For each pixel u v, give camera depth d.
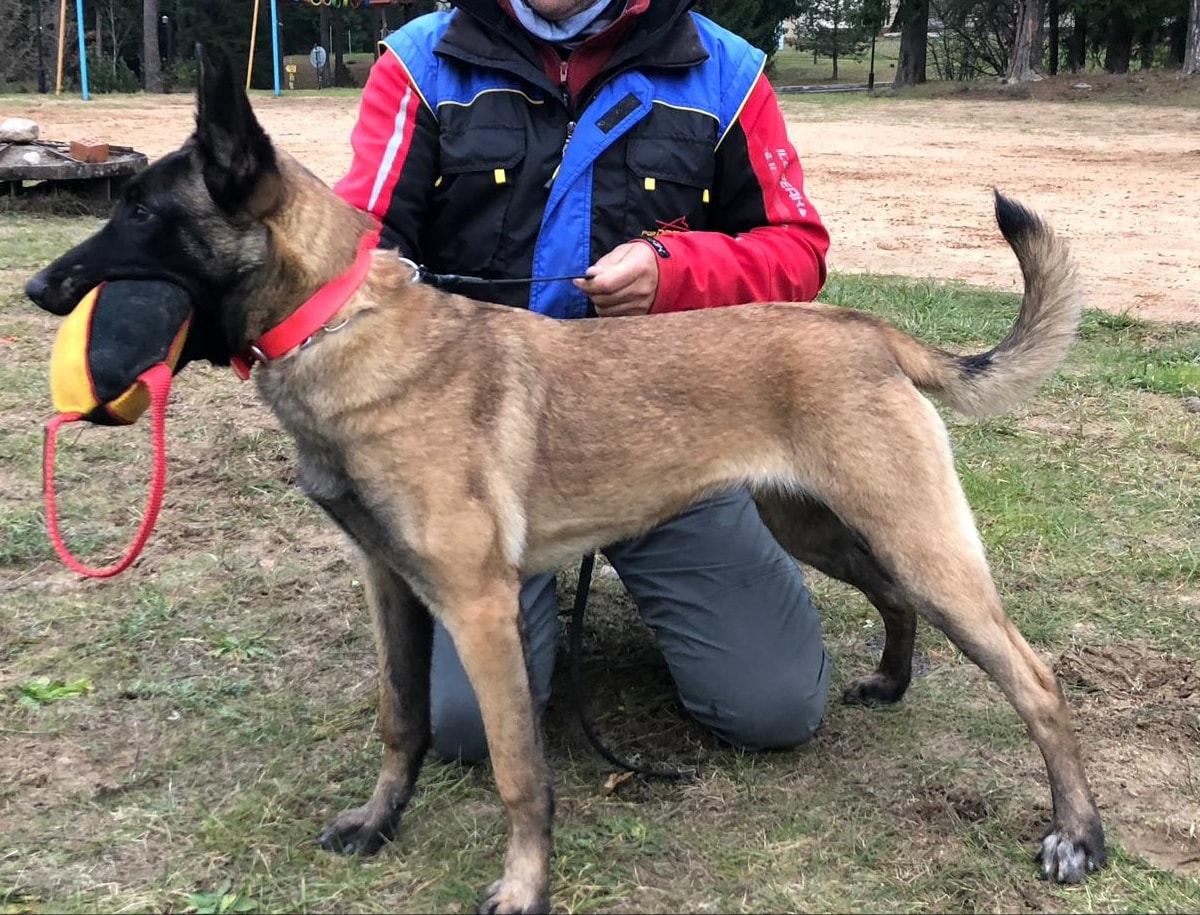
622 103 3.50
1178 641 4.08
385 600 3.03
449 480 2.75
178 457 5.62
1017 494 5.23
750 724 3.44
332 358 2.71
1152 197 14.25
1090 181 15.59
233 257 2.67
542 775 2.83
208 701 3.71
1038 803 3.24
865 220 12.75
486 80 3.53
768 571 3.40
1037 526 4.91
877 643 4.21
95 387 2.58
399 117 3.53
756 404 3.14
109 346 2.57
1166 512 5.07
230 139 2.60
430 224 3.66
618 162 3.55
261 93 36.50
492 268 3.61
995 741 3.54
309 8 51.31
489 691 2.77
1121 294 9.26
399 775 3.10
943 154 18.70
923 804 3.24
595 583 4.72
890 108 28.38
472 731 3.38
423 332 2.83
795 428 3.13
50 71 42.22
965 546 3.04
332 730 3.57
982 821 3.17
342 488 2.81
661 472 3.13
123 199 2.68
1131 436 5.90
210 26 46.41
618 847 3.04
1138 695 3.77
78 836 3.05
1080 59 40.03
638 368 3.10
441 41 3.50
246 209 2.65
